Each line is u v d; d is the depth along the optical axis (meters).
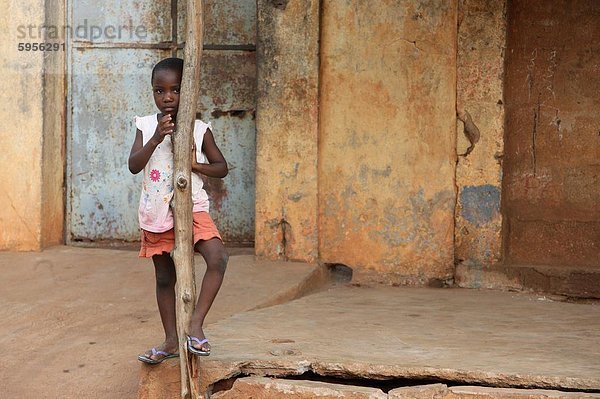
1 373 5.67
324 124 7.61
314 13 7.54
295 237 7.66
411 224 7.50
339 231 7.61
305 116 7.60
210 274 4.74
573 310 6.51
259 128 7.67
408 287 7.45
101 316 6.39
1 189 8.09
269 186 7.68
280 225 7.69
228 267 7.48
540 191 7.47
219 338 5.43
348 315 6.20
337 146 7.59
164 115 4.77
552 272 7.23
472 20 7.32
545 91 7.44
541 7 7.41
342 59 7.55
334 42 7.55
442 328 5.82
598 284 7.14
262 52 7.63
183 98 4.70
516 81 7.47
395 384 4.91
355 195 7.57
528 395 4.58
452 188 7.43
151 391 5.01
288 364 4.91
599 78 7.36
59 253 7.99
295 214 7.65
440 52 7.39
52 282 7.15
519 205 7.50
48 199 8.27
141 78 8.42
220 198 8.41
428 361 4.95
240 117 8.36
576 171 7.41
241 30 8.34
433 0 7.38
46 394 5.45
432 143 7.44
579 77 7.39
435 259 7.47
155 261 4.97
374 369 4.85
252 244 8.39
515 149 7.50
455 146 7.41
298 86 7.60
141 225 4.88
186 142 4.69
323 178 7.63
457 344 5.38
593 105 7.38
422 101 7.44
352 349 5.21
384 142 7.52
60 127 8.45
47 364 5.73
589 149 7.39
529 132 7.47
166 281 5.00
